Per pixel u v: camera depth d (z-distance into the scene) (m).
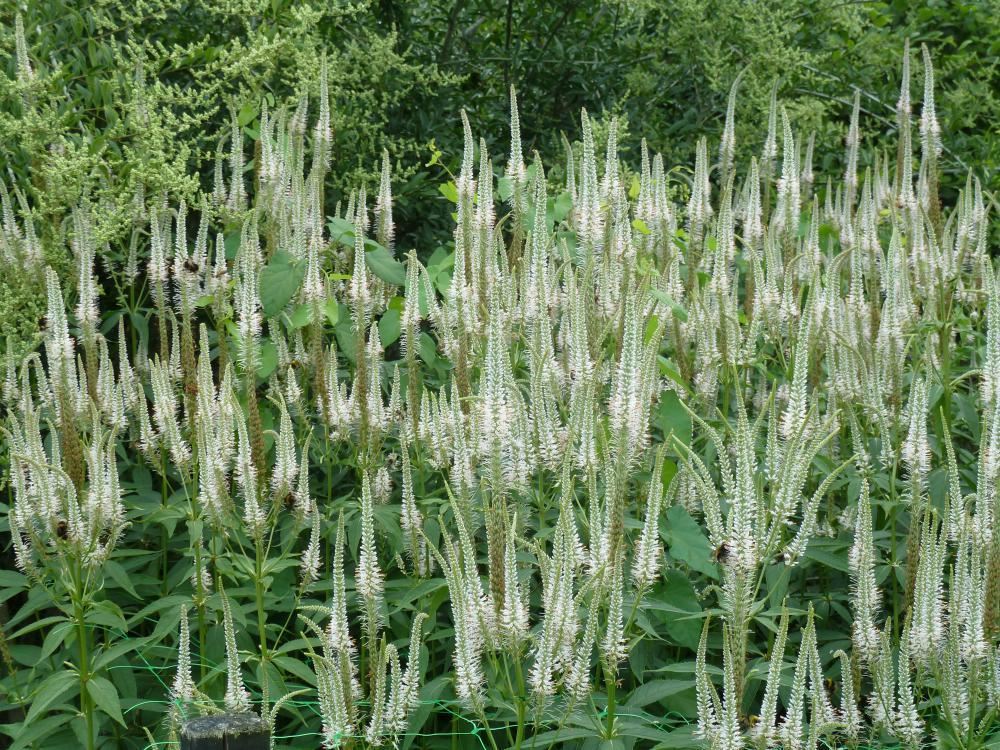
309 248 5.64
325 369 5.54
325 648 3.79
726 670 3.56
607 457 4.08
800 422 4.66
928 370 5.39
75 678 4.54
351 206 6.86
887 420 5.33
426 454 5.31
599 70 11.38
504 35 11.79
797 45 11.52
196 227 7.79
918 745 4.02
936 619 4.00
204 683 4.59
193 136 8.57
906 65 7.12
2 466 5.73
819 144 10.96
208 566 5.39
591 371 4.71
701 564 4.42
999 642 4.17
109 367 5.55
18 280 6.17
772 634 4.68
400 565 5.02
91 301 5.77
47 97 6.90
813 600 5.21
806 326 4.63
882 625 5.20
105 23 7.50
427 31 11.41
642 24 11.59
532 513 5.03
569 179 6.58
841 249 7.24
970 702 4.04
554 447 4.56
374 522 5.19
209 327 7.07
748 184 7.57
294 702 4.53
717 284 5.80
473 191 5.58
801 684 3.66
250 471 4.61
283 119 6.65
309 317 5.58
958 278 6.31
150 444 5.55
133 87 6.95
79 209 6.16
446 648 4.88
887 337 5.38
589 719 3.98
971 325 6.34
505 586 3.70
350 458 5.72
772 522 4.21
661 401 5.14
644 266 5.79
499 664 4.39
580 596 3.67
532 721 4.02
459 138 10.70
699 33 11.02
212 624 5.16
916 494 4.62
